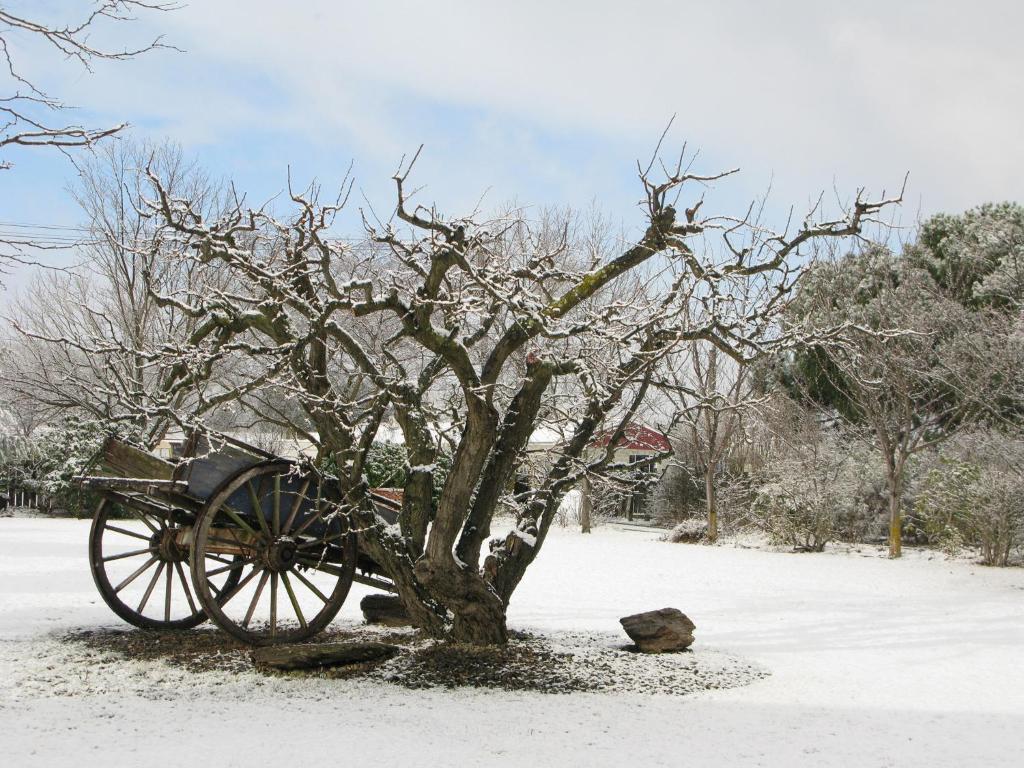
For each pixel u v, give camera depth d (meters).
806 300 21.47
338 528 9.59
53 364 18.25
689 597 14.02
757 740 6.28
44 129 6.87
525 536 9.39
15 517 26.78
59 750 5.69
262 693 7.36
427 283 8.23
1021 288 20.28
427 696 7.36
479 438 8.23
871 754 5.98
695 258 8.83
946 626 11.54
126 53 7.27
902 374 19.64
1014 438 18.47
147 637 9.45
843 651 9.80
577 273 9.41
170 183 21.91
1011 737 6.44
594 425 9.75
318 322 8.12
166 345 8.45
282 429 14.07
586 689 7.75
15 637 9.36
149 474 8.77
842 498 22.41
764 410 22.34
